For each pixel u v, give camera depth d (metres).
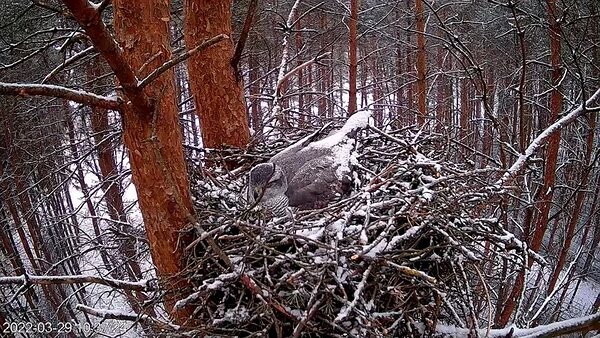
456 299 3.63
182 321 3.23
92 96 2.77
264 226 2.94
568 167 9.73
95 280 3.96
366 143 4.15
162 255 3.21
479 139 11.30
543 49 9.60
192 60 4.60
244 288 2.96
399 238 2.91
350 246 2.86
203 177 3.92
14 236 11.63
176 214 3.13
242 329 2.88
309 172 3.54
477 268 3.14
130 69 2.59
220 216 3.29
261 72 11.98
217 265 3.03
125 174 6.13
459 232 3.11
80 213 11.40
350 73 8.46
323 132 4.58
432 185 3.31
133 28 2.92
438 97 13.88
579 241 11.39
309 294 2.84
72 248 9.45
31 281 3.99
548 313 8.55
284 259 2.84
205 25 4.52
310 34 12.23
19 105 7.98
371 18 12.76
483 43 11.12
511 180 4.48
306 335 2.99
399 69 12.71
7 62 7.23
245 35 4.39
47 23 7.80
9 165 8.97
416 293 3.04
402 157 3.90
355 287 2.87
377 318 2.87
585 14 7.52
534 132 9.50
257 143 4.79
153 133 2.64
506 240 3.41
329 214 3.14
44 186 9.27
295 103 14.57
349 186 3.54
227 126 4.64
